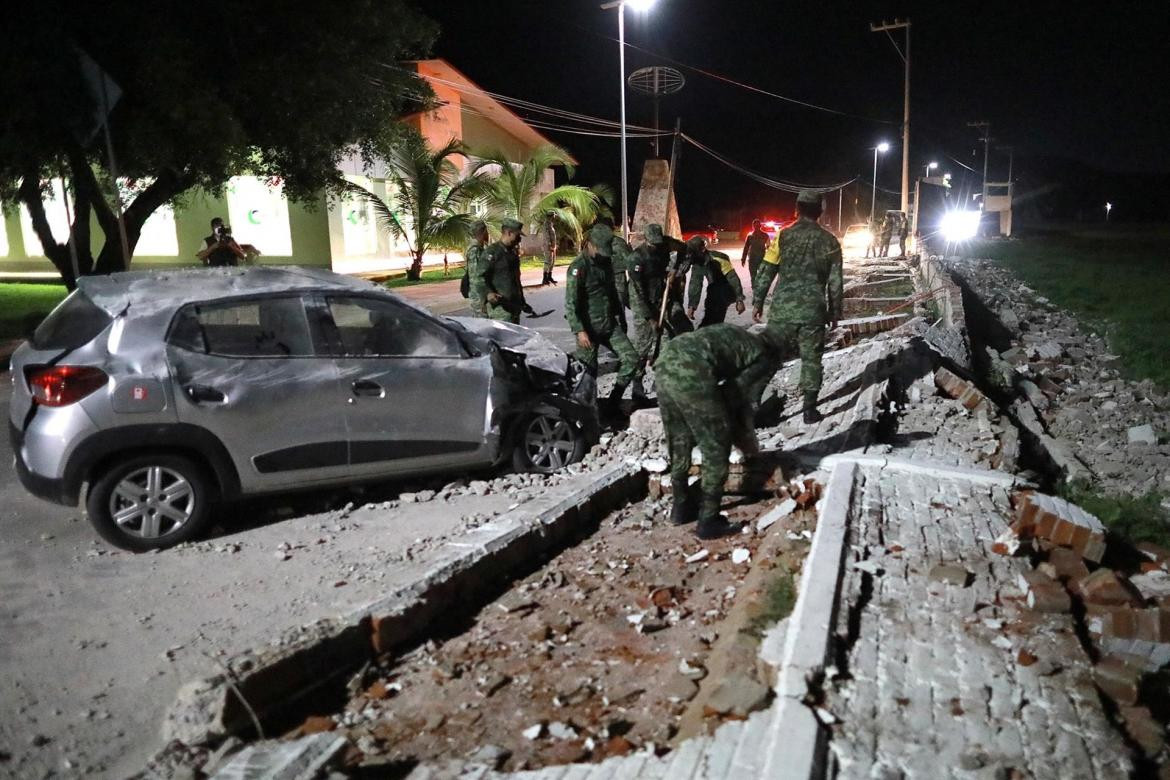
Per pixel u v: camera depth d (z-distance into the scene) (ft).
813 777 9.70
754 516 19.83
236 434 18.81
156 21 48.78
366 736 11.93
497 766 11.19
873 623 13.32
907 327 37.86
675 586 16.53
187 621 15.11
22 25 45.39
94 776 11.05
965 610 13.76
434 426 21.26
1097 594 14.73
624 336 27.99
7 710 12.43
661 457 22.82
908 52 116.37
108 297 19.04
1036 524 16.60
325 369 19.89
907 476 20.10
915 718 10.94
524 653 14.24
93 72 40.70
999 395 32.86
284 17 53.16
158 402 18.08
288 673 12.54
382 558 17.61
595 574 17.26
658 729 11.92
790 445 23.03
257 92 53.31
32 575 17.16
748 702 11.34
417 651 14.21
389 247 107.04
